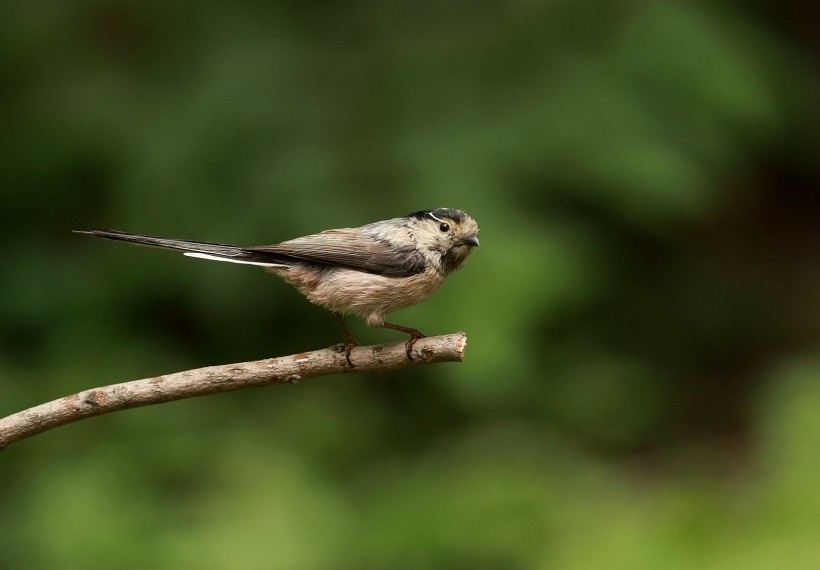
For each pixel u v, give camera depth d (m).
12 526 9.96
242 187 12.12
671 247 15.45
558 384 12.60
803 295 16.12
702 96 12.69
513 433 11.79
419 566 9.87
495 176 12.00
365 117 12.63
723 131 13.02
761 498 9.11
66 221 12.91
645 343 14.58
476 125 12.45
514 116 12.46
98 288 12.06
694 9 13.30
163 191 12.12
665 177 12.05
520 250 11.38
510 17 13.29
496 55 13.05
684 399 14.29
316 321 12.26
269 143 12.38
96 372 11.35
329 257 8.31
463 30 13.33
